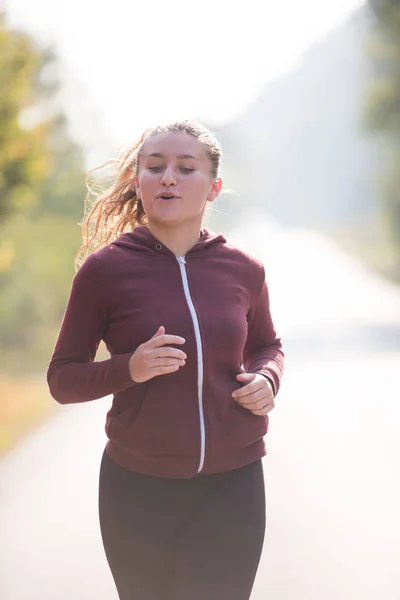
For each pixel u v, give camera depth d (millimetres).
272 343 4578
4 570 6719
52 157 19828
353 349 23484
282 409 14156
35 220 29234
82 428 12906
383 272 62719
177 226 4191
